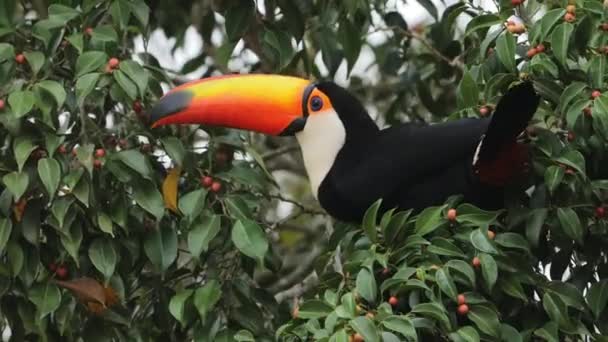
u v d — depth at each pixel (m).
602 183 9.75
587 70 9.86
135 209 10.27
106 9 10.88
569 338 9.77
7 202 9.86
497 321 9.18
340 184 10.41
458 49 13.57
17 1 11.62
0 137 10.18
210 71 14.17
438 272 9.16
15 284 10.08
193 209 9.98
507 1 10.49
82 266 10.23
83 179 9.79
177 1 13.38
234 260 10.48
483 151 9.62
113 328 10.44
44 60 10.05
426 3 13.54
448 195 10.16
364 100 15.18
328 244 11.06
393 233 9.52
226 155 10.70
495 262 9.27
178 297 10.07
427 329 9.05
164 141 10.31
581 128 9.75
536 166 9.94
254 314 10.33
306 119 10.58
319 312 9.23
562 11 9.88
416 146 10.21
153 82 10.45
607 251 10.04
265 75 10.80
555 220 9.83
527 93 9.13
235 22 11.77
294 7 12.07
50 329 10.38
